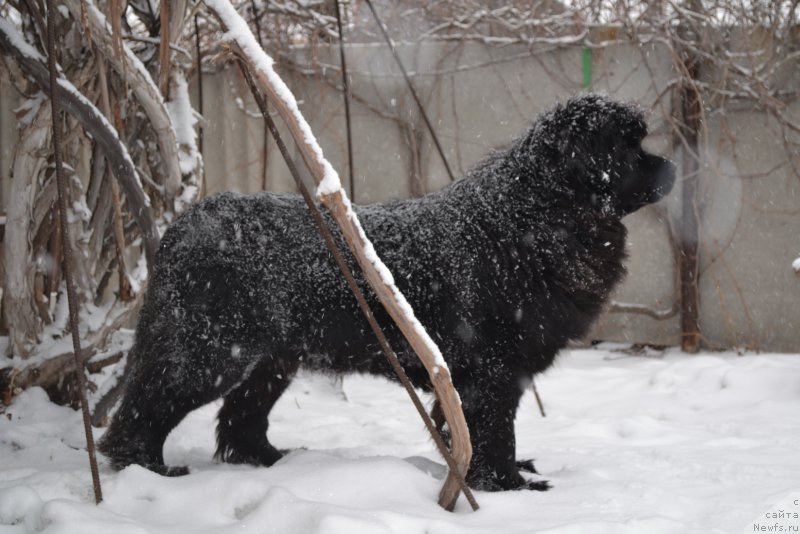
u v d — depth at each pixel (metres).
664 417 5.52
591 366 7.06
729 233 7.15
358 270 3.81
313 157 3.13
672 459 4.11
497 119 7.48
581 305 3.92
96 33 4.36
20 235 4.81
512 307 3.78
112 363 5.24
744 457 4.18
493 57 7.44
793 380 5.74
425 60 7.53
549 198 3.88
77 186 5.04
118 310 5.09
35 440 4.34
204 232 3.86
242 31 3.21
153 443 3.87
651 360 7.03
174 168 4.92
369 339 3.88
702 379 6.08
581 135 3.85
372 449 4.56
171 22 4.83
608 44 7.24
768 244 7.07
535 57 7.36
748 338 7.19
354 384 6.75
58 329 4.99
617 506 3.39
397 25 7.70
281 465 3.79
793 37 6.91
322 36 7.57
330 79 7.58
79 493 3.43
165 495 3.34
